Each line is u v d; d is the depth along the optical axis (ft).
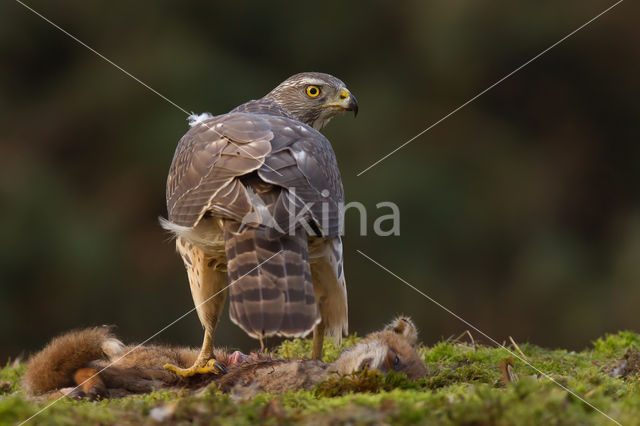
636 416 12.66
